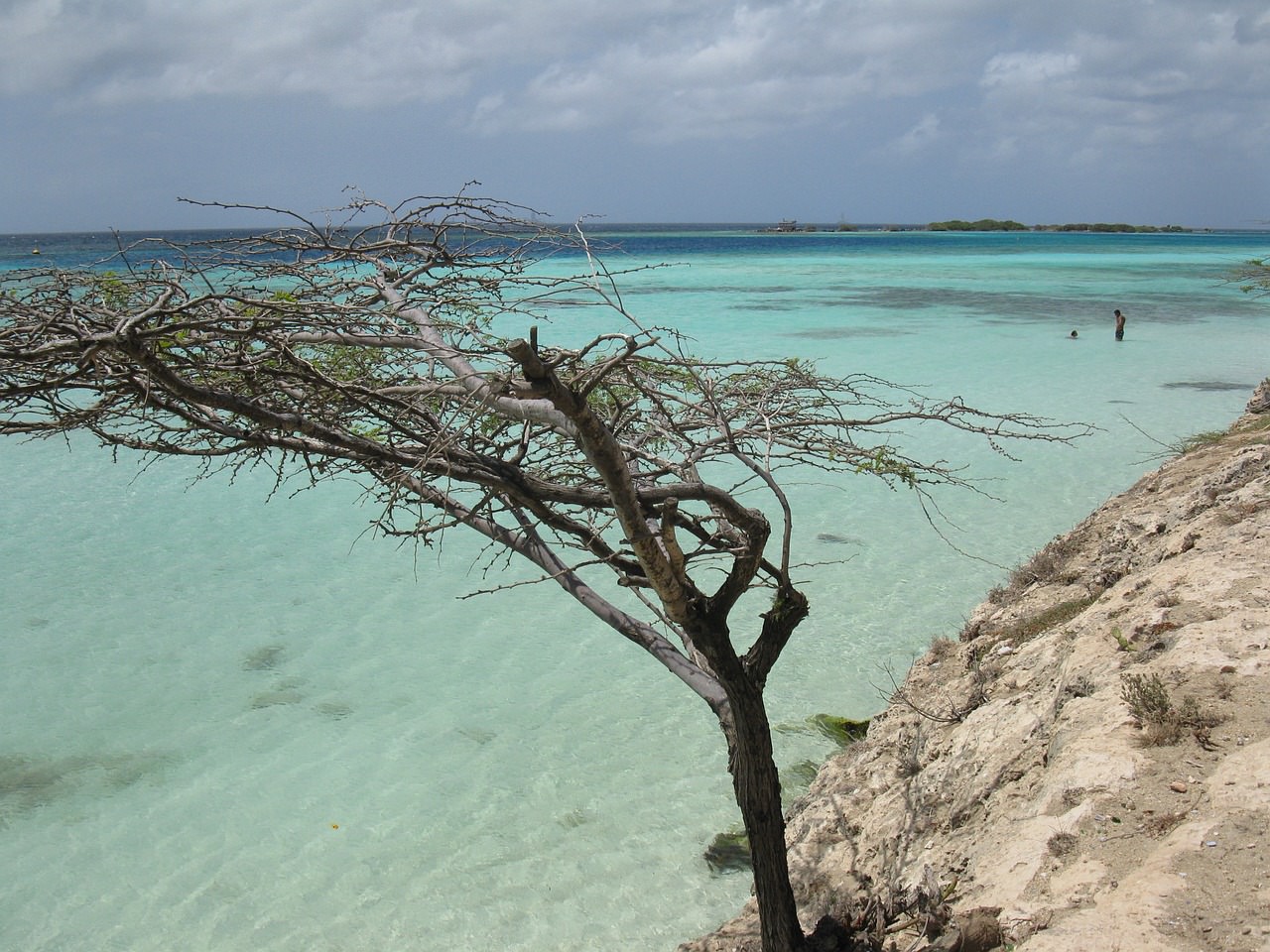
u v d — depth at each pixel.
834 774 8.11
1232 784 4.57
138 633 12.12
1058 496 16.64
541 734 9.99
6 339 3.90
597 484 5.44
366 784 9.17
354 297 5.23
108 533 15.58
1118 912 3.93
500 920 7.48
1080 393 24.64
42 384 3.94
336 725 10.16
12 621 12.38
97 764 9.48
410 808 8.84
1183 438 19.58
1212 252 106.50
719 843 8.30
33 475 18.61
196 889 7.85
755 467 4.86
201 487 18.03
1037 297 50.41
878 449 5.27
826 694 10.47
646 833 8.45
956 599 12.71
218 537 15.41
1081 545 10.91
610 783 9.16
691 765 9.46
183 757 9.61
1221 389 24.98
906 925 5.23
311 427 4.43
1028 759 6.04
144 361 3.74
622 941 7.23
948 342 33.12
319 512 16.73
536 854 8.20
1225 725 5.11
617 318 34.66
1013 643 8.80
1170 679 5.70
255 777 9.28
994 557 14.03
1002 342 33.22
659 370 5.27
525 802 8.88
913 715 8.22
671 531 4.43
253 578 13.82
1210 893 3.91
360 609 12.89
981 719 6.96
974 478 17.69
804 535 15.12
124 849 8.32
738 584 4.80
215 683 10.95
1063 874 4.45
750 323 37.62
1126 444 19.64
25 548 14.85
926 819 6.38
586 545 5.27
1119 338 33.69
